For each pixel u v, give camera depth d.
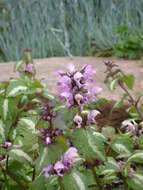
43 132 0.24
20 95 0.31
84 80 0.25
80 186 0.23
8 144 0.27
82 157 0.26
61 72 0.25
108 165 0.27
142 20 0.87
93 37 0.87
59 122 0.23
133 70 0.60
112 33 0.83
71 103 0.25
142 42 0.72
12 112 0.29
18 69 0.40
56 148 0.23
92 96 0.25
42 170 0.24
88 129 0.25
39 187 0.25
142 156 0.26
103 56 0.77
